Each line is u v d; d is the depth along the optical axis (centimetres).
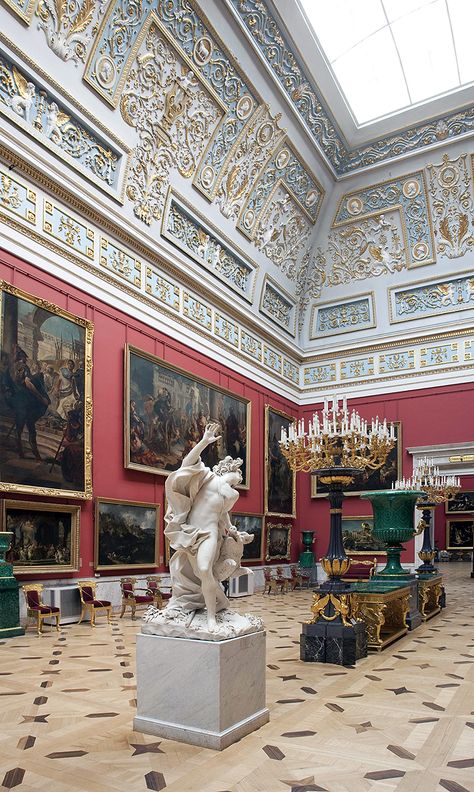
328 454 788
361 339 2067
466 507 3391
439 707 549
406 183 1897
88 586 1079
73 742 448
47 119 1112
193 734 445
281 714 526
